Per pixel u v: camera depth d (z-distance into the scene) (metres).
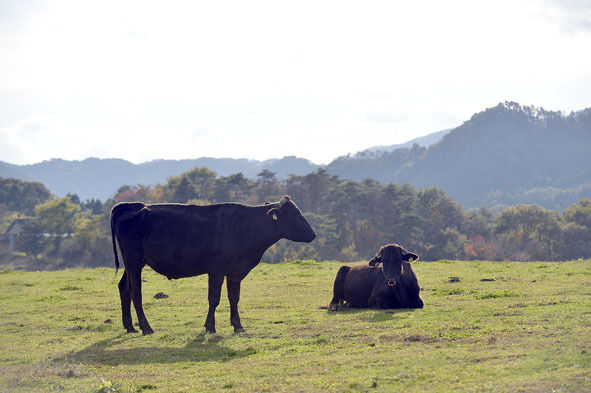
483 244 142.50
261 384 8.48
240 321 14.34
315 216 129.25
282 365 9.63
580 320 11.15
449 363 8.88
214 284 13.62
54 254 161.62
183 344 12.09
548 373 7.82
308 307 16.27
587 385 7.15
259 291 19.81
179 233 13.67
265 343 11.73
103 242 150.38
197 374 9.45
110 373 9.78
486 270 23.30
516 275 20.81
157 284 22.83
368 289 15.69
